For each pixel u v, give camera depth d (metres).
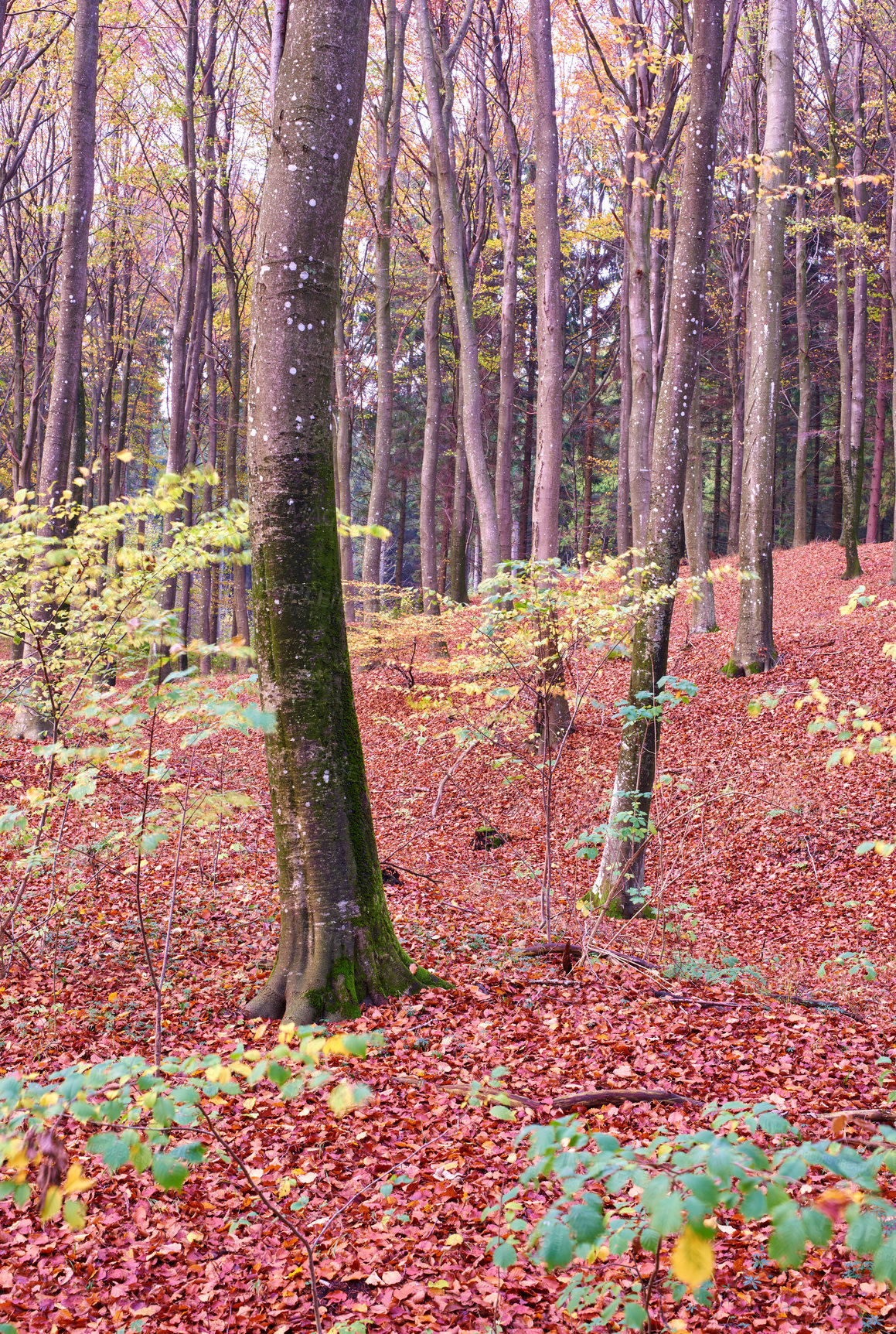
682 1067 5.20
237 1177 4.20
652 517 9.26
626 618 8.25
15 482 24.61
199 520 6.02
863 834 10.99
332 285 5.89
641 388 18.55
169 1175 1.80
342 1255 3.64
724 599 24.89
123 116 23.05
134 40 22.50
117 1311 3.41
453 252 17.20
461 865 11.53
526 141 25.27
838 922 9.24
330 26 5.66
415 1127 4.55
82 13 13.39
